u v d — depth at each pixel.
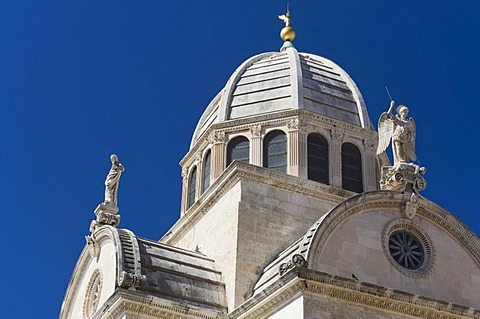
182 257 37.38
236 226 37.38
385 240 34.31
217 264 37.91
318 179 43.16
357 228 34.00
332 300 31.06
